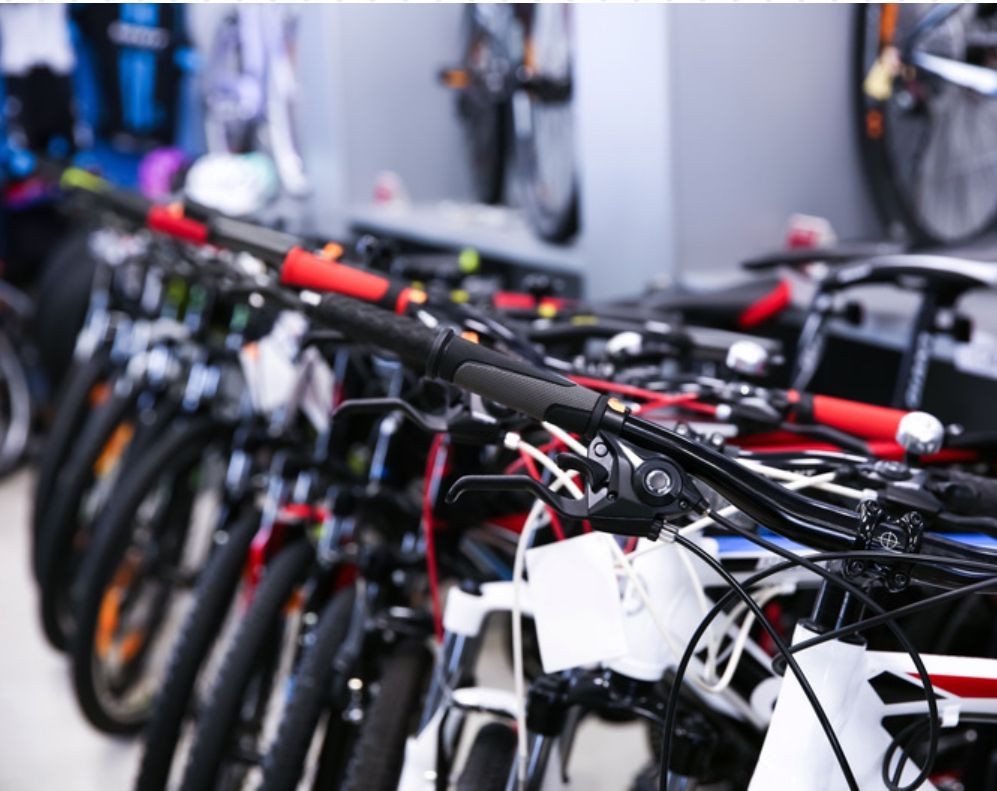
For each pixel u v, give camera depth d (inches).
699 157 98.3
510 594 47.6
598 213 106.8
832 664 34.8
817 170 103.5
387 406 40.7
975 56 94.7
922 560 31.5
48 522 107.3
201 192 144.9
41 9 179.2
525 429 51.0
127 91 197.3
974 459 55.7
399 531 68.0
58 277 148.7
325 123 159.6
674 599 42.7
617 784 90.0
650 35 97.0
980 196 106.3
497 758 47.9
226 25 194.4
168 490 94.5
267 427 79.6
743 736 50.4
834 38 102.0
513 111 149.0
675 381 53.2
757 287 82.8
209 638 74.2
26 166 175.6
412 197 162.2
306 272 49.0
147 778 73.4
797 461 42.6
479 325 51.8
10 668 111.3
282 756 60.9
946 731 59.0
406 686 56.8
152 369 104.6
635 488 31.8
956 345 78.7
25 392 160.7
